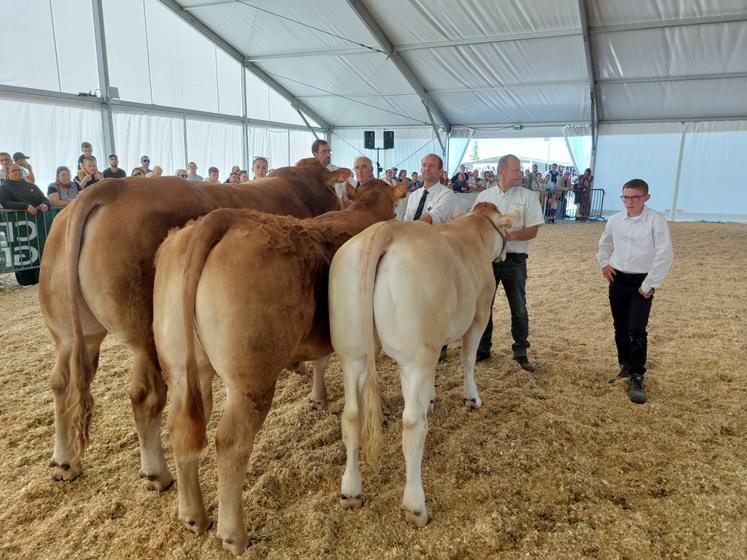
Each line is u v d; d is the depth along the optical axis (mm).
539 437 3012
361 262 2070
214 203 2682
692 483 2525
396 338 2115
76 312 2184
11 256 6918
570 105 17188
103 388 3727
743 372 3930
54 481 2562
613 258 3736
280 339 1994
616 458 2781
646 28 11922
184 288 1856
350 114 19719
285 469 2686
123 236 2242
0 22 9477
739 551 2078
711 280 7320
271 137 17891
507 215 3332
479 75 15484
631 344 3604
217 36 14477
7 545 2156
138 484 2570
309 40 14266
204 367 2146
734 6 10922
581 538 2160
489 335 4223
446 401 3525
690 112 16922
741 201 17438
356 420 2311
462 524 2281
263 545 2137
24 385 3781
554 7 11438
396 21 13008
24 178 7273
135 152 12594
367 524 2279
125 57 12094
